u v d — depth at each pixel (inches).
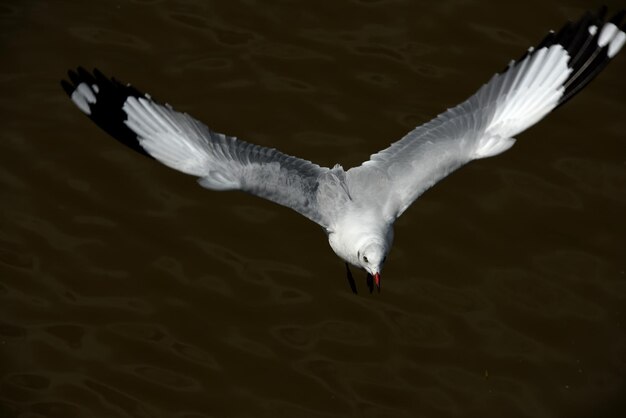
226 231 616.7
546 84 466.0
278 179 432.1
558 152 657.0
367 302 590.2
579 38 475.5
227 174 430.9
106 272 597.3
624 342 576.4
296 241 614.9
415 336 576.1
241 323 580.4
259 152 438.9
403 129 655.8
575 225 621.3
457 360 567.8
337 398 553.0
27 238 606.5
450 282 597.0
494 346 572.7
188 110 662.5
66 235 609.9
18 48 698.2
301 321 581.6
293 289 593.6
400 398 553.9
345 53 702.5
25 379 557.3
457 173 644.7
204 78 682.8
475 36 714.8
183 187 636.1
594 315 585.6
